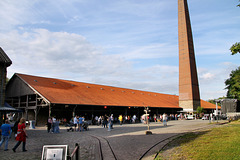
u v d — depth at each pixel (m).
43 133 20.09
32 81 34.16
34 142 14.06
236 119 29.50
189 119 50.78
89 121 33.53
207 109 63.81
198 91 59.56
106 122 28.16
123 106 38.97
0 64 19.69
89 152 10.53
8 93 37.31
